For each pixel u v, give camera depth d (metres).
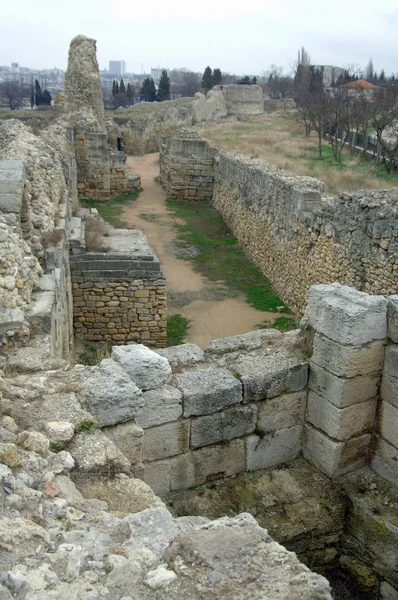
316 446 5.80
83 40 29.62
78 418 4.30
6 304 6.61
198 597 2.71
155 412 5.07
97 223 15.70
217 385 5.29
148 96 85.19
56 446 4.01
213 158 27.88
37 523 3.16
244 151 27.86
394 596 5.20
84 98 29.69
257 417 5.60
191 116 48.03
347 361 5.29
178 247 21.30
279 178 16.81
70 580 2.73
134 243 14.67
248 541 3.07
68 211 14.96
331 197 15.28
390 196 12.02
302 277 14.87
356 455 5.75
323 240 13.49
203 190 28.50
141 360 5.04
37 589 2.60
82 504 3.55
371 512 5.31
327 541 5.49
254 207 19.56
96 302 13.34
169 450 5.26
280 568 2.90
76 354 12.73
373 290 11.59
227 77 100.12
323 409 5.65
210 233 23.33
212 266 19.47
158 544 3.10
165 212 26.23
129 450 4.64
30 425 4.18
